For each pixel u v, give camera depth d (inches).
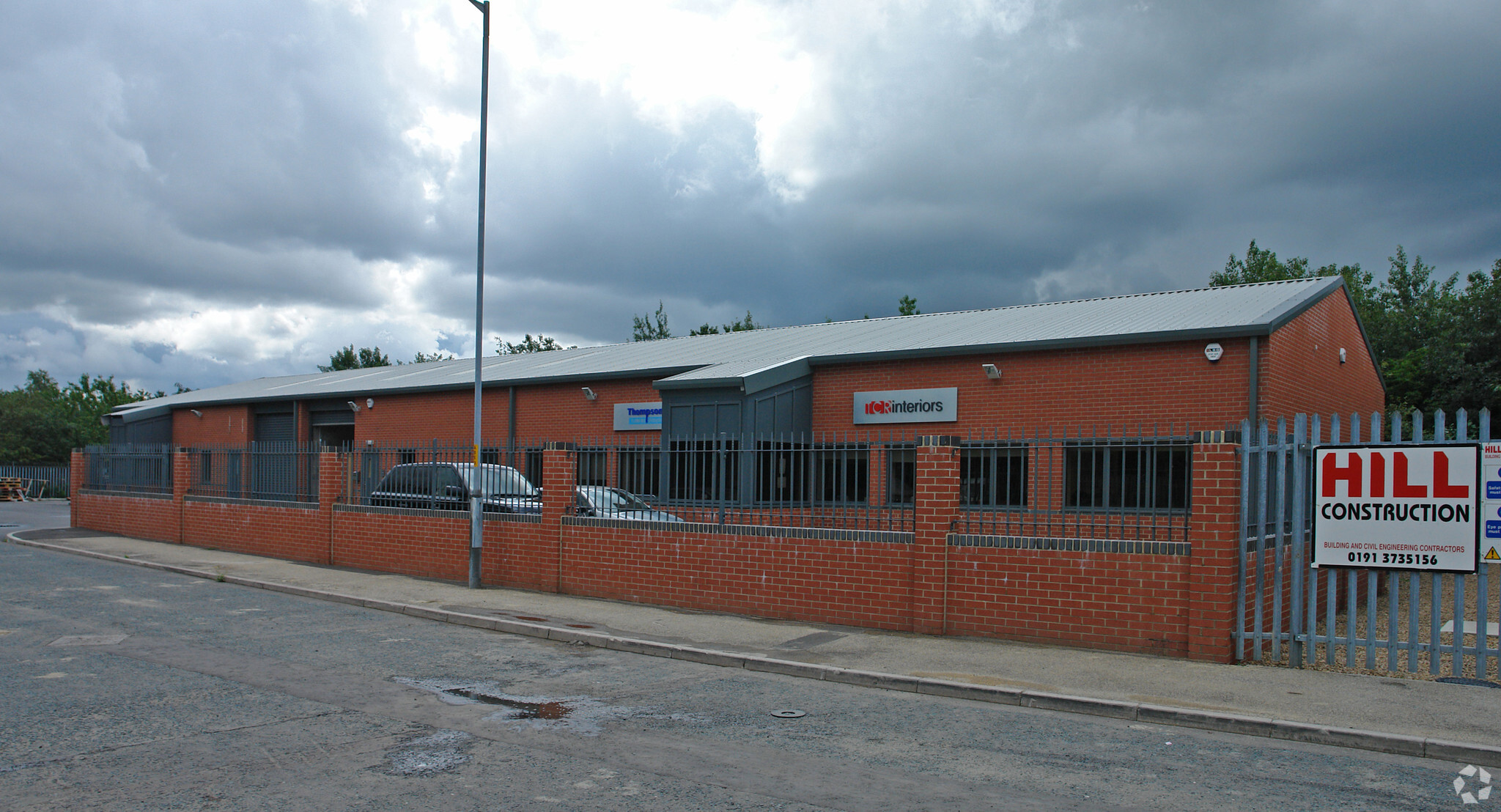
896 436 757.3
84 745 244.2
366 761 232.4
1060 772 231.8
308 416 1277.1
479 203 589.6
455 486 612.4
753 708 297.4
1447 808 208.8
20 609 478.9
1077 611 382.9
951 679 327.6
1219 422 621.9
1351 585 339.6
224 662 355.3
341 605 514.3
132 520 898.7
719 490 482.6
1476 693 304.2
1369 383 864.3
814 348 852.0
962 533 419.2
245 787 212.2
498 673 344.5
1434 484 322.7
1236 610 359.3
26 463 2153.1
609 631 420.5
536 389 1004.6
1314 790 220.4
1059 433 682.8
